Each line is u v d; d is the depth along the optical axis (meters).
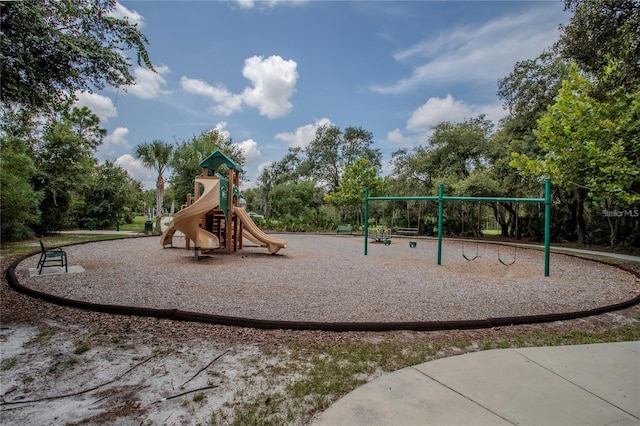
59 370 2.79
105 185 23.91
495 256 11.77
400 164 25.36
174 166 23.08
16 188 12.44
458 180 20.42
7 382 2.59
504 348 3.35
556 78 15.64
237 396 2.39
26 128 6.39
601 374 2.75
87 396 2.39
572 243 16.44
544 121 10.62
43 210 16.70
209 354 3.12
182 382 2.60
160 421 2.09
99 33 5.30
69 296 5.09
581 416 2.12
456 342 3.48
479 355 3.12
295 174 35.62
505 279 7.34
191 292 5.52
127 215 28.52
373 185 23.83
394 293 5.76
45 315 4.13
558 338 3.68
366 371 2.80
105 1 5.19
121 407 2.25
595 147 9.34
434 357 3.10
